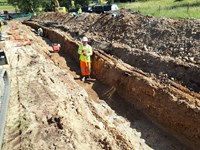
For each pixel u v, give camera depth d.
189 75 9.44
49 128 7.04
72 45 16.95
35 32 27.64
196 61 10.10
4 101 8.56
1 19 42.06
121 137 7.95
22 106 8.44
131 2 32.34
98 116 9.04
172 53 11.34
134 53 12.22
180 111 8.10
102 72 12.61
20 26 31.52
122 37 15.05
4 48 17.44
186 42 11.45
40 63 13.16
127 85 10.52
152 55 11.27
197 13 16.06
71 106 8.63
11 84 10.46
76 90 10.95
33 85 10.11
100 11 27.61
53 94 9.22
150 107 9.26
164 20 14.02
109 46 14.34
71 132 6.90
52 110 7.93
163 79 9.80
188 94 8.57
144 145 8.03
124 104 10.30
